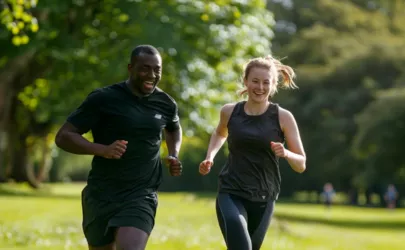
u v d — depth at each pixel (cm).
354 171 6347
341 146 6391
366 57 6556
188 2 2580
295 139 752
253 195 754
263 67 756
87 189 717
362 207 6594
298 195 8362
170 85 2736
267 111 758
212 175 8081
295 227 2845
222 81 2842
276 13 7725
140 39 2466
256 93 752
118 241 680
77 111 708
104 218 704
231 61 2789
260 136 747
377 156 5319
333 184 7406
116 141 674
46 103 2977
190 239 1633
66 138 694
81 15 2497
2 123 2509
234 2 2675
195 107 2780
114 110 705
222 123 778
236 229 728
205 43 2647
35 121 4397
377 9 7788
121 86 713
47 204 2845
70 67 2589
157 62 702
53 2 2195
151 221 704
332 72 6681
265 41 2827
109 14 2528
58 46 2427
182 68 2583
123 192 702
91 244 727
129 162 703
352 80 6662
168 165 738
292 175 7788
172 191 8212
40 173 5541
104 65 2495
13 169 4853
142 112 709
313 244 2100
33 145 5250
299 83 6769
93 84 2691
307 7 7750
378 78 6544
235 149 757
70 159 7788
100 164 707
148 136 709
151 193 711
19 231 1597
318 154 6481
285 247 1825
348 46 7031
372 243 2422
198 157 5228
